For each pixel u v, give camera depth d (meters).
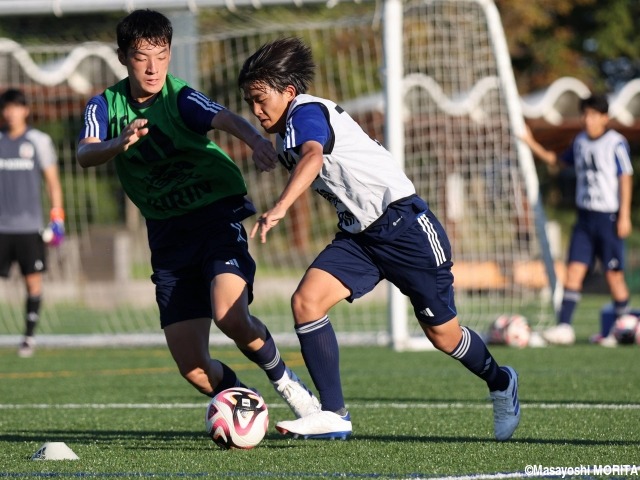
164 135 17.75
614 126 92.06
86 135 17.44
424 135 56.50
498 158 46.94
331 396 17.95
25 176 39.16
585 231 40.38
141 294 73.06
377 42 56.78
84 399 26.45
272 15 64.12
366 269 17.52
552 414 21.55
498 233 53.06
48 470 15.21
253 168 56.81
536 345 41.12
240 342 17.94
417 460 15.78
